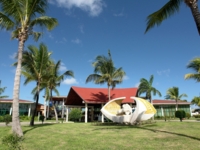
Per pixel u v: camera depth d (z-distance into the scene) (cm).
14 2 1141
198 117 4081
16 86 1106
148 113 1841
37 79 1995
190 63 2252
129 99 2752
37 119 3691
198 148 701
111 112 2061
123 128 1512
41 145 827
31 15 1229
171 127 1497
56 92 2900
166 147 739
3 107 3938
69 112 3575
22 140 940
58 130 1386
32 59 1870
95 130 1394
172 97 4350
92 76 2630
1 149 752
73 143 862
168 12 1001
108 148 749
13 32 1236
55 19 1304
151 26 1060
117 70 2594
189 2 772
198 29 731
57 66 2533
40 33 1307
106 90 3139
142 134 1120
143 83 3672
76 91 2878
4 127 1648
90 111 3656
